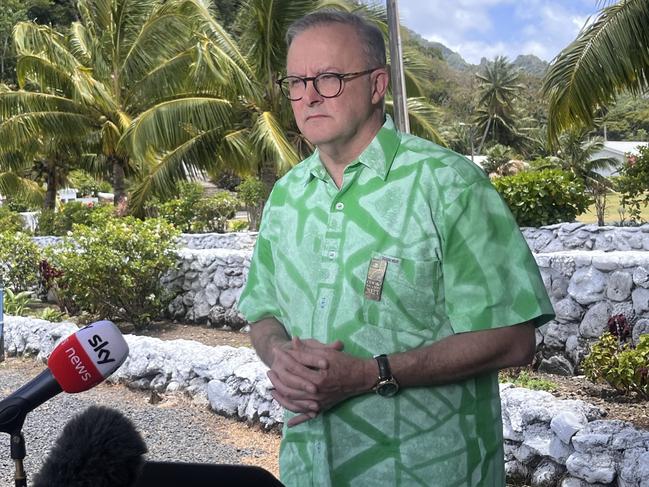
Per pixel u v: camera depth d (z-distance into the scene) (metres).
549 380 7.25
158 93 18.50
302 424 2.12
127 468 1.18
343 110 2.06
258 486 1.45
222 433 6.12
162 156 18.81
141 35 18.38
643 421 5.77
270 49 15.77
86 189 43.47
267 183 16.92
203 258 10.82
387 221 2.03
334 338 2.05
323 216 2.13
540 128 81.69
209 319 10.77
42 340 8.96
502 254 2.01
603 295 7.43
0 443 5.86
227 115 16.16
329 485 2.03
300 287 2.16
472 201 2.01
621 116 72.75
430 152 2.07
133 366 7.29
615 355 6.50
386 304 2.01
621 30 6.97
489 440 2.10
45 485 1.15
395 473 2.01
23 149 23.30
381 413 2.01
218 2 24.56
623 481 4.18
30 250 13.57
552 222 11.36
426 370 1.96
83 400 7.02
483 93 82.00
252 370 6.41
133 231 10.65
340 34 2.07
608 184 25.25
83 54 21.67
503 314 1.97
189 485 1.42
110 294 10.66
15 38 19.12
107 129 19.73
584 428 4.50
